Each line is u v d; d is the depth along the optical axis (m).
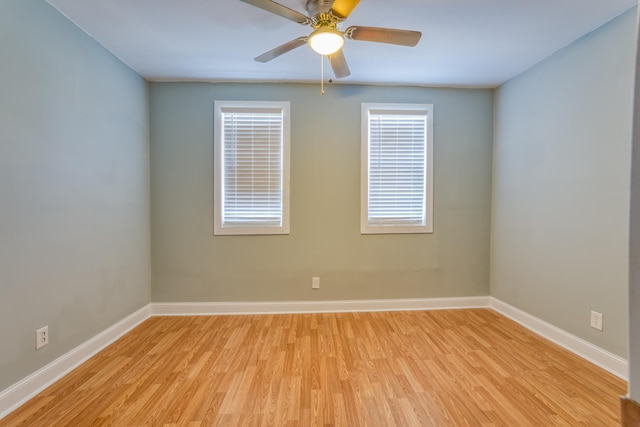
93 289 2.28
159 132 3.05
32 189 1.78
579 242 2.24
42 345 1.85
